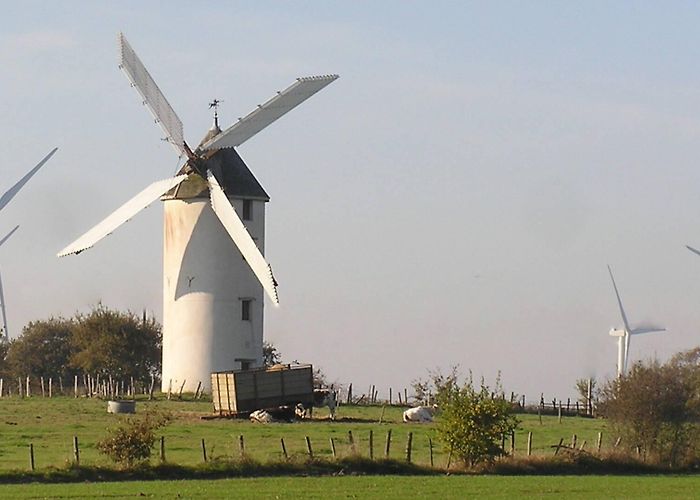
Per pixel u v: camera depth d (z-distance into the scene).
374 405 111.44
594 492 59.38
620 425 74.06
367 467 66.31
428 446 75.94
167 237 116.00
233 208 112.31
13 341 172.00
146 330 145.38
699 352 75.50
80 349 148.25
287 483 60.34
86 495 55.44
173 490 57.22
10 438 76.56
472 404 68.44
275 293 107.31
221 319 113.75
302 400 93.00
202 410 97.88
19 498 54.41
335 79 112.44
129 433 64.50
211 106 116.31
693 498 57.66
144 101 113.69
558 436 85.88
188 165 114.94
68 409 97.69
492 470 67.94
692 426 73.44
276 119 115.31
